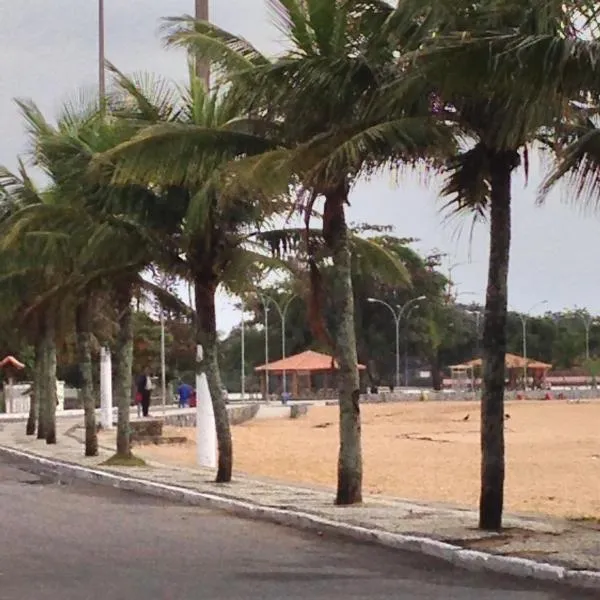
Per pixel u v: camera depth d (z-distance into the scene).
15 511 19.42
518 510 20.16
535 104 12.57
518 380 126.88
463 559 13.37
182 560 13.70
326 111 15.97
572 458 35.22
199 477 25.12
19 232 25.97
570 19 11.28
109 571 12.82
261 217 22.77
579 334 158.38
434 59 12.16
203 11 27.33
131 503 20.94
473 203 16.05
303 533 16.38
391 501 19.94
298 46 16.20
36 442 40.97
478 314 140.88
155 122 22.03
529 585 12.00
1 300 35.50
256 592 11.52
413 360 139.25
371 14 14.54
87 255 24.64
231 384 150.25
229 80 16.44
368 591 11.61
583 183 14.73
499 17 12.77
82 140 25.00
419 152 15.09
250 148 18.00
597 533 15.11
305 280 21.56
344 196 18.88
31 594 11.31
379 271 23.47
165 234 23.67
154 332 96.62
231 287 24.66
